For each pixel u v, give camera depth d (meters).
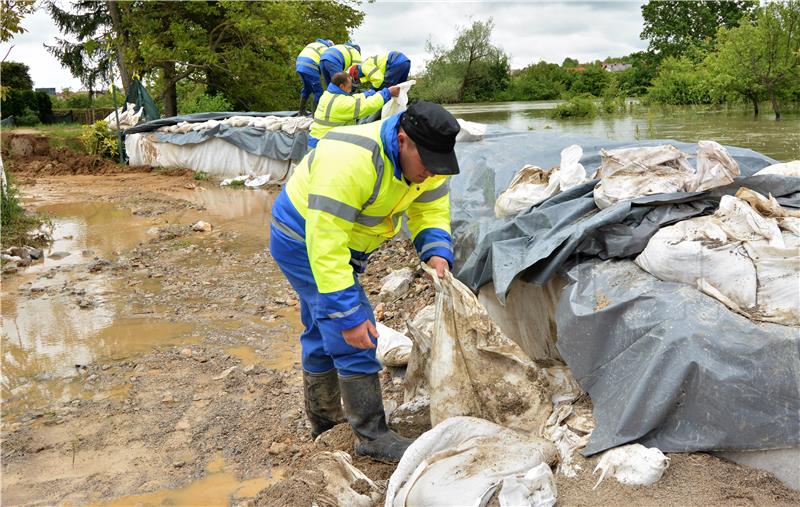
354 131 2.73
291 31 23.09
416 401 3.53
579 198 3.94
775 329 2.68
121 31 23.69
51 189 12.85
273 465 3.32
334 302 2.74
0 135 17.20
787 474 2.58
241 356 4.70
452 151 2.63
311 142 6.97
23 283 6.63
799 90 18.61
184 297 6.09
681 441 2.70
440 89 49.16
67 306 5.90
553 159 5.45
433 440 2.77
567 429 2.96
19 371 4.58
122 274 6.89
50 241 8.41
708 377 2.63
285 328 5.24
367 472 3.03
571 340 3.17
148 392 4.18
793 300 2.77
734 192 3.52
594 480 2.65
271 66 23.69
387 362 4.09
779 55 17.84
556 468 2.76
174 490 3.16
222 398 4.06
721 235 3.05
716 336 2.70
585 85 45.06
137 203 11.00
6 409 4.04
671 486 2.56
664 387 2.70
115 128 16.48
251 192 11.82
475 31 49.91
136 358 4.73
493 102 50.03
